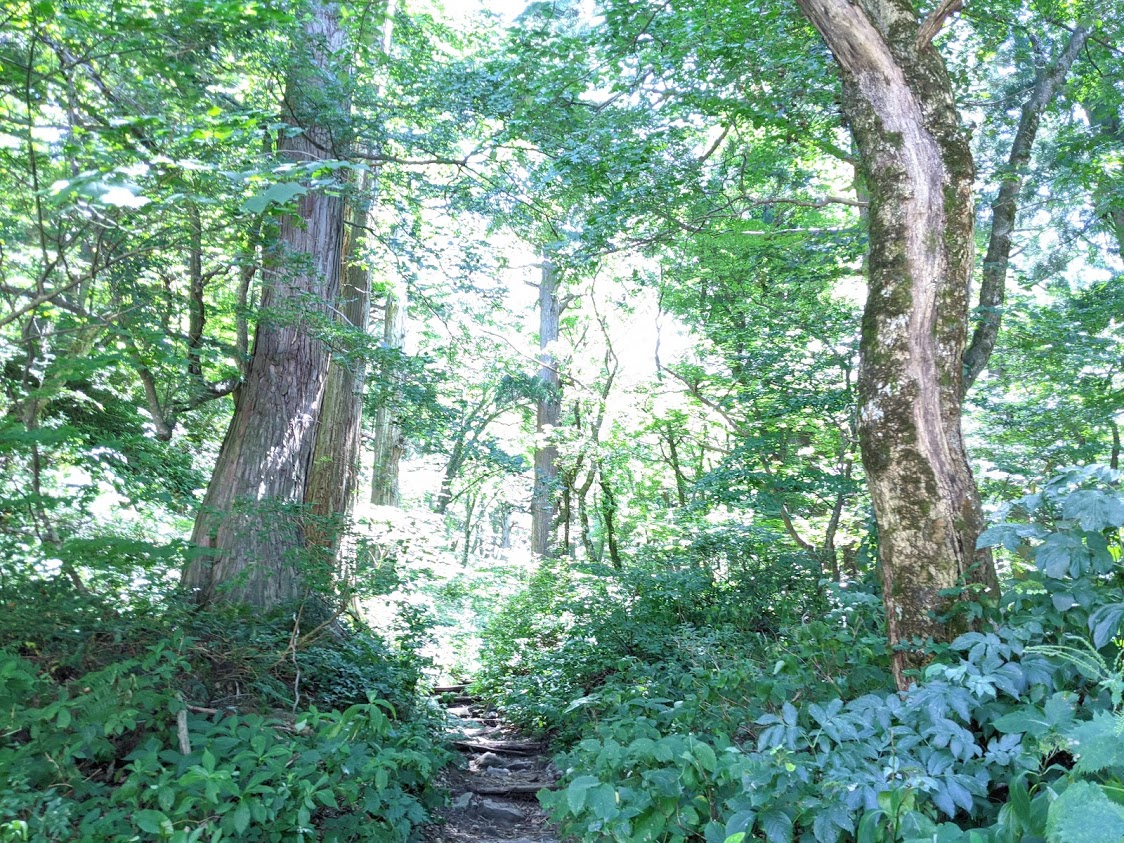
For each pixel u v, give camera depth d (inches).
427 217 392.5
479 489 824.9
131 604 201.6
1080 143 361.1
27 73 166.4
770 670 207.6
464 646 482.3
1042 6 349.1
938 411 163.2
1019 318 408.2
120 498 304.3
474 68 356.8
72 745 131.3
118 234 202.5
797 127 306.0
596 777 134.3
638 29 283.6
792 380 367.9
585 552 621.6
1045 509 141.6
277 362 331.3
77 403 295.0
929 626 155.3
